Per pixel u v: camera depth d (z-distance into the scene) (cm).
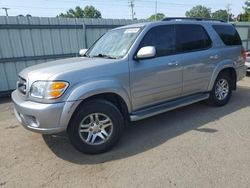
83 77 325
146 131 419
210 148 346
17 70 769
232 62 526
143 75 380
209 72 484
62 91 309
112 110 348
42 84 312
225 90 536
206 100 535
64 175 300
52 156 349
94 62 354
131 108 383
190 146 355
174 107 427
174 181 275
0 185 284
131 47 374
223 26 523
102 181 283
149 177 285
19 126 471
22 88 345
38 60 803
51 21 808
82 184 280
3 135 430
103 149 350
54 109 305
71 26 852
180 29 439
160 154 338
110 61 357
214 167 298
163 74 405
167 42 416
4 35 732
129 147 364
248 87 722
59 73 315
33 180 292
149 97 399
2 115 554
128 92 368
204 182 270
